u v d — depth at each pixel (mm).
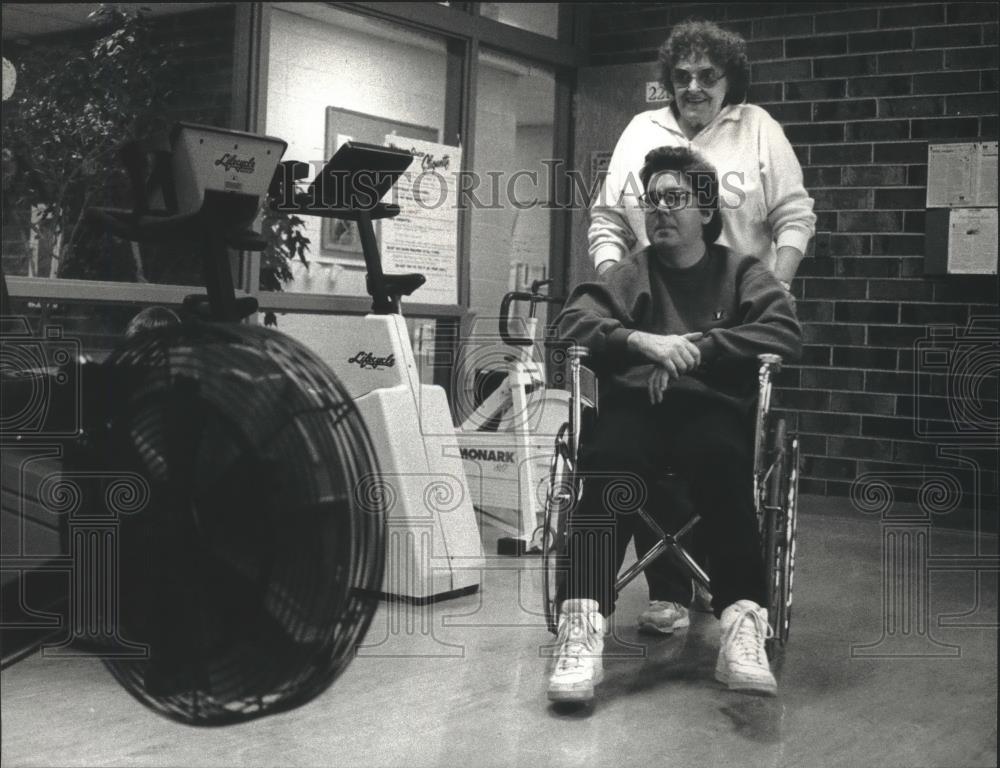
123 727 2051
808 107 5355
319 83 4656
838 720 2232
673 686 2449
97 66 3879
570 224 5824
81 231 3840
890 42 5184
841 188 5285
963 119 5059
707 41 3031
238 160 2252
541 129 5750
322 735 2057
